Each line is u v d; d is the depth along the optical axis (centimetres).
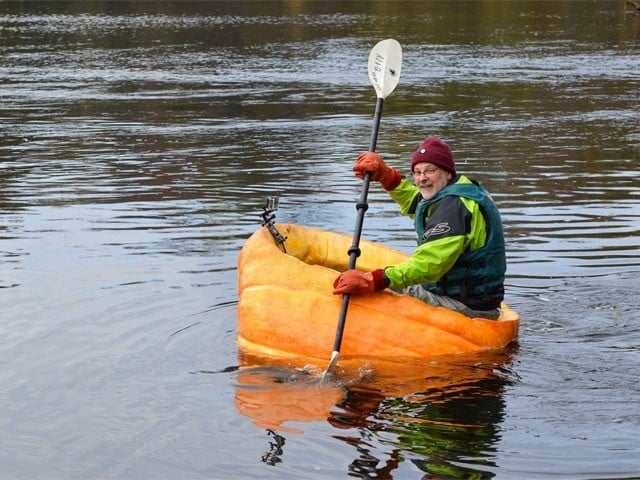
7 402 583
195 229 1043
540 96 2252
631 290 820
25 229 1050
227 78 2628
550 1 5806
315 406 580
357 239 714
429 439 532
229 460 505
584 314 759
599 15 4831
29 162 1488
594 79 2559
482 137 1694
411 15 4922
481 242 698
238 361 656
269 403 583
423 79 2562
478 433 539
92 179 1346
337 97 2248
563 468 496
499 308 731
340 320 655
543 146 1598
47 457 511
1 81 2602
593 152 1540
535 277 859
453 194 696
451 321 674
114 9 5569
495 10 5166
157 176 1367
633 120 1895
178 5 5906
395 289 693
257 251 721
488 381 619
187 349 678
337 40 3694
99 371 634
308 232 807
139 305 773
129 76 2700
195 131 1792
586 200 1188
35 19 4872
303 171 1398
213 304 776
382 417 561
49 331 712
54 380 618
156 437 534
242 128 1823
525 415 564
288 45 3531
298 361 658
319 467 497
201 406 577
